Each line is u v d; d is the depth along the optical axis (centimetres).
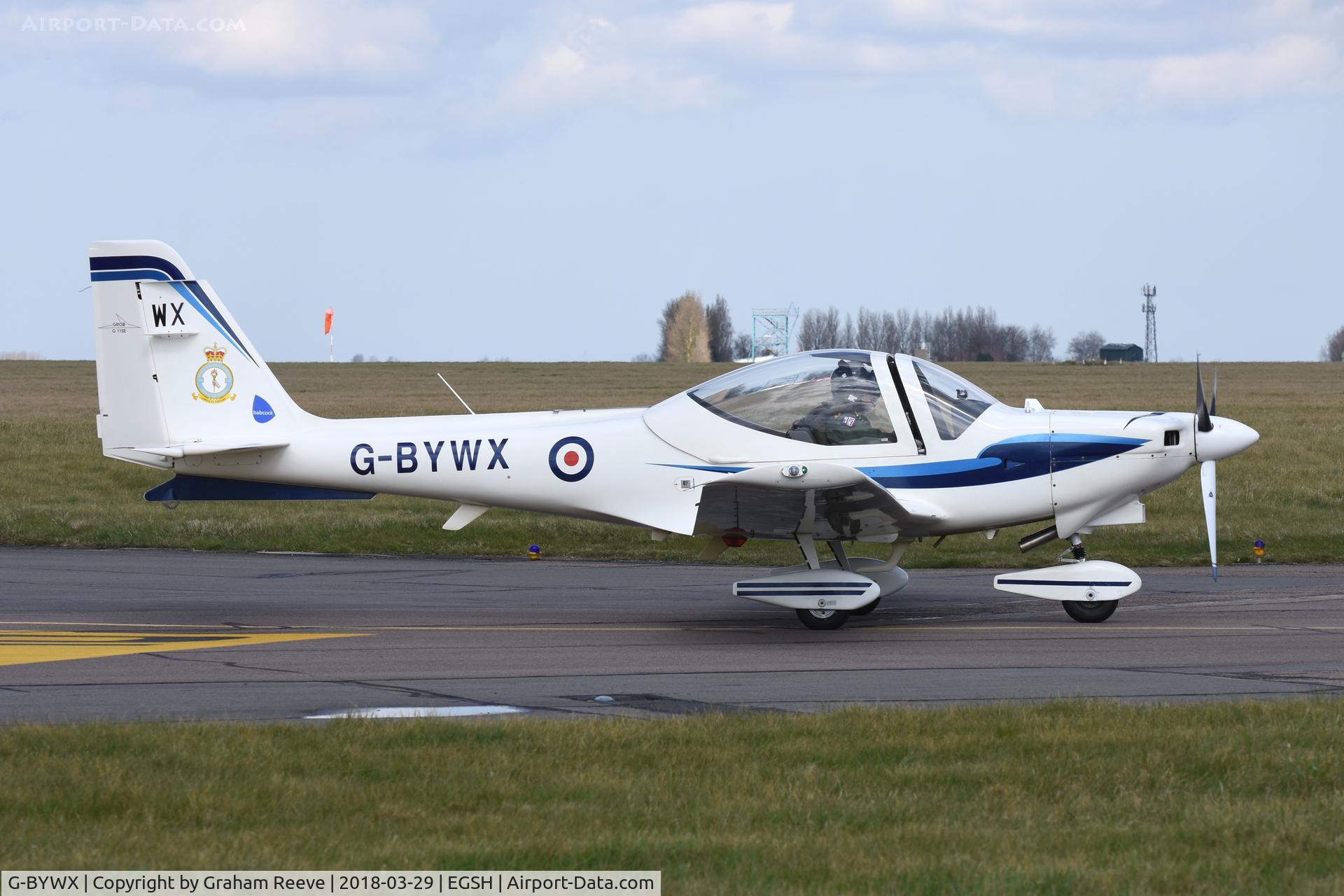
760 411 3247
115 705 2259
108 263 3450
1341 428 9075
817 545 4722
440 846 1470
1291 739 1883
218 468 3497
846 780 1725
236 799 1625
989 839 1490
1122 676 2519
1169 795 1647
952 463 3212
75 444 8269
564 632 3117
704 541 4972
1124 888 1336
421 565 4500
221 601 3650
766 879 1365
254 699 2322
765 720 2036
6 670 2594
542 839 1490
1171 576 4134
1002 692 2373
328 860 1420
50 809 1590
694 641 2981
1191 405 12375
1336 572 4194
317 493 3544
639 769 1778
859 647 2894
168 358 3469
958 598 3703
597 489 3350
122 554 4719
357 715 2122
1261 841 1468
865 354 3275
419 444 3422
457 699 2320
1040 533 3394
